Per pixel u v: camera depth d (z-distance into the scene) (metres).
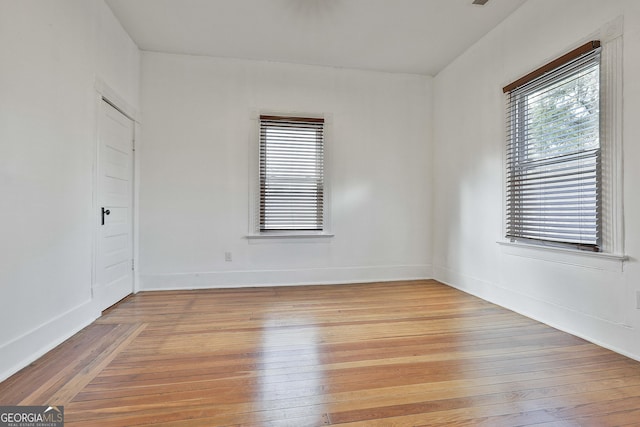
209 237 3.83
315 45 3.62
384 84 4.27
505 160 3.11
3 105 1.77
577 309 2.39
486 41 3.37
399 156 4.31
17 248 1.86
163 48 3.65
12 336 1.82
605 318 2.20
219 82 3.85
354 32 3.36
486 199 3.38
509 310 3.01
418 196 4.36
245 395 1.61
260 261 3.95
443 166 4.16
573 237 2.45
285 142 4.01
